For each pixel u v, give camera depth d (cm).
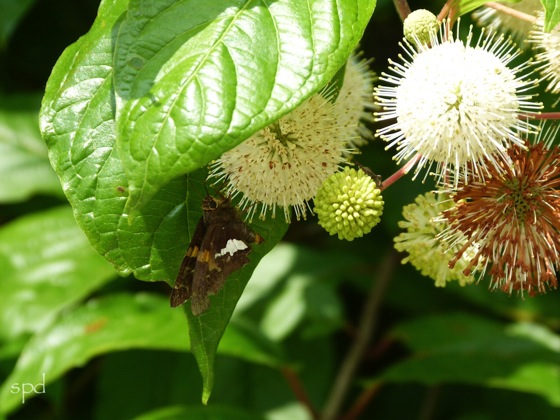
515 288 39
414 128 38
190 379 54
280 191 39
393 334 54
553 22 36
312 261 56
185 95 36
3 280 53
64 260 54
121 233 38
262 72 36
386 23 55
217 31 36
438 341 53
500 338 52
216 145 35
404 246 40
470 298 54
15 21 54
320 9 36
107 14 38
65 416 58
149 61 36
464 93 38
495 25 42
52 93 38
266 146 39
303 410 53
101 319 51
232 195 40
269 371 54
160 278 39
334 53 36
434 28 39
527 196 39
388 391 58
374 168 54
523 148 38
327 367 54
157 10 37
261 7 36
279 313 54
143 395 54
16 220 57
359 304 60
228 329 51
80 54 38
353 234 39
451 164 39
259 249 39
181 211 39
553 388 49
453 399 56
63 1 63
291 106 36
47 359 50
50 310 52
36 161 57
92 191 38
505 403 55
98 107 38
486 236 39
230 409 50
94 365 59
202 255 38
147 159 35
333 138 39
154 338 49
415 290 57
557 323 54
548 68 40
